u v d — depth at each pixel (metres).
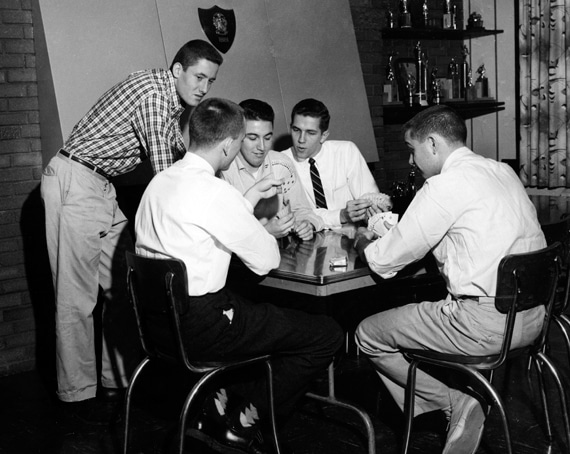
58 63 3.63
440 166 2.67
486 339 2.48
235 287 3.55
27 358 3.97
